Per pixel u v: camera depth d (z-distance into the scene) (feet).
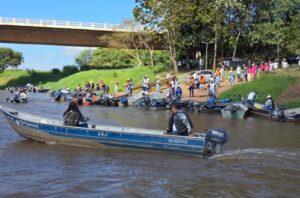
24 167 41.96
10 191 33.81
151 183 36.63
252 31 203.51
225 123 83.97
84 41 243.60
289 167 43.14
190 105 111.14
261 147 54.60
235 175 39.70
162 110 115.03
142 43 231.91
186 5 187.01
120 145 50.11
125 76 206.69
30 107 122.83
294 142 59.62
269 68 155.84
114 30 235.81
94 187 35.22
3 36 233.55
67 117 54.29
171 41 196.44
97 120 86.17
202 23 197.06
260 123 84.94
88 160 45.39
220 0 184.03
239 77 150.10
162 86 173.27
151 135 48.60
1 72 352.28
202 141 46.34
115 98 135.54
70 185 35.68
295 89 115.65
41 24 235.40
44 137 54.13
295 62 195.72
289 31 167.84
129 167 42.34
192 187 35.63
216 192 34.35
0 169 40.98
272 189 35.40
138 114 101.91
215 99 110.73
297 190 35.24
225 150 51.44
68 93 160.97
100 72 217.36
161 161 45.01
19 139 57.88
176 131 48.98
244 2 205.05
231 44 200.75
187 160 45.57
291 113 88.58
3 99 160.56
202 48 214.69
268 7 206.28
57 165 43.04
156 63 252.62
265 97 112.37
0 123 76.48
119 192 33.88
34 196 32.71
